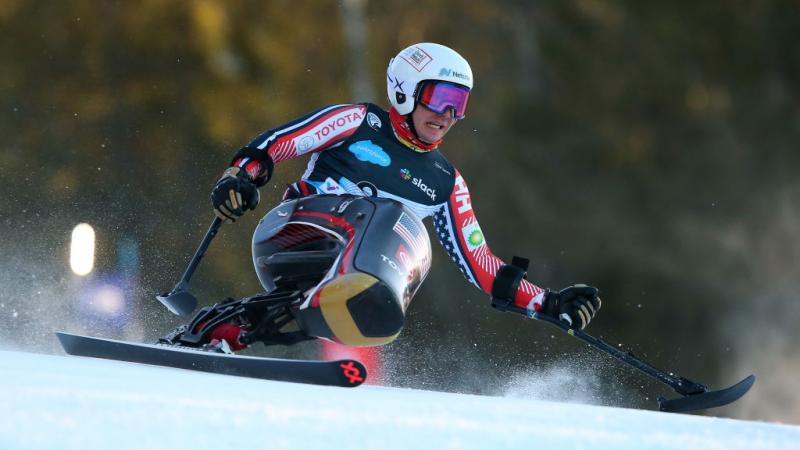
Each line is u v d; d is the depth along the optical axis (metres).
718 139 79.25
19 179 58.28
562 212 71.12
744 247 74.50
